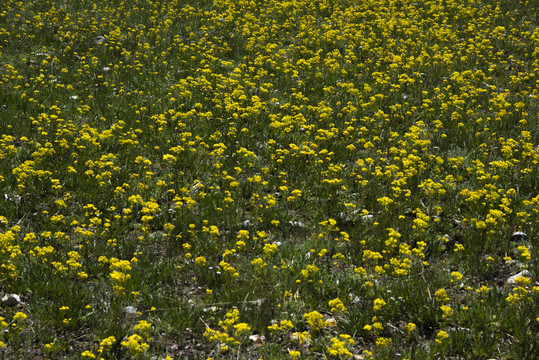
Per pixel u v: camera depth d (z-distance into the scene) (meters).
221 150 9.71
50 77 14.27
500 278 7.04
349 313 6.21
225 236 7.80
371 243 7.51
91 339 5.76
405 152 9.73
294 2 22.44
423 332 6.08
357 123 12.02
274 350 5.70
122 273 6.14
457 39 18.78
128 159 9.95
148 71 15.10
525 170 9.27
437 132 11.46
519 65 16.17
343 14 21.33
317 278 6.86
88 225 8.02
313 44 17.91
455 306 6.39
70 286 6.58
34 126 11.16
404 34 19.03
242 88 13.55
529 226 8.01
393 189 8.85
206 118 11.98
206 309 6.22
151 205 7.85
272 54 16.64
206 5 23.08
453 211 8.59
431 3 23.33
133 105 12.74
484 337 5.66
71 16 20.25
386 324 6.05
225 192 8.77
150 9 21.66
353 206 8.23
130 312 6.20
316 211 8.62
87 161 9.23
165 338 5.86
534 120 12.05
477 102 13.20
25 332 5.83
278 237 8.01
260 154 10.57
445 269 7.12
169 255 7.41
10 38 17.00
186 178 9.57
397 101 13.10
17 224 7.98
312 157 10.23
